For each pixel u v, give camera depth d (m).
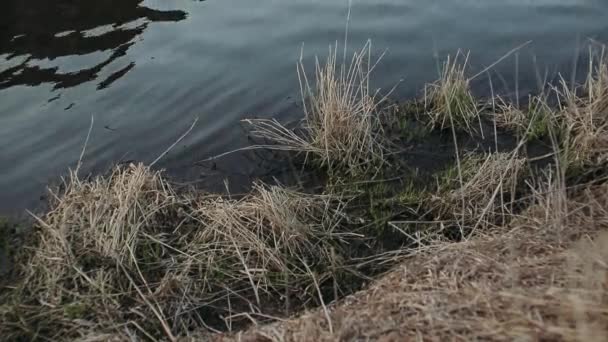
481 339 2.87
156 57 7.21
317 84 5.82
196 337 3.71
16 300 4.11
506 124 5.71
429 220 4.72
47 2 8.38
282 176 5.37
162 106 6.41
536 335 2.81
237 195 5.15
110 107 6.42
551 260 3.38
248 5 8.34
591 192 4.33
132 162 5.64
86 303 4.04
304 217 4.77
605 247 3.31
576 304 2.80
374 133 5.73
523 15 7.64
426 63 6.80
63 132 6.09
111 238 4.48
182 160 5.66
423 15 7.78
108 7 8.32
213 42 7.47
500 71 6.55
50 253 4.44
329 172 5.36
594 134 5.11
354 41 7.30
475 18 7.64
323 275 4.26
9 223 4.95
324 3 8.27
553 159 5.21
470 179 4.92
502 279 3.27
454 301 3.17
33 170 5.63
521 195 4.84
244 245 4.48
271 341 3.34
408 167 5.34
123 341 3.70
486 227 4.46
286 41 7.41
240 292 4.21
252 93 6.53
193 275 4.32
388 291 3.49
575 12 7.61
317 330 3.26
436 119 5.79
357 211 4.88
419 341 2.96
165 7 8.34
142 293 4.16
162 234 4.63
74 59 7.19
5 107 6.43
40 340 3.84
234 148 5.77
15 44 7.46
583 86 5.92
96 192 4.89
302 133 5.85
